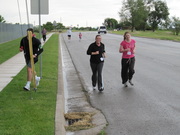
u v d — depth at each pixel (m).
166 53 21.30
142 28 109.19
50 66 13.30
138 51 23.11
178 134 5.55
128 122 6.27
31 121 5.58
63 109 7.11
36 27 65.69
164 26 110.50
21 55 18.09
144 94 8.70
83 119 6.51
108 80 10.95
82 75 12.30
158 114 6.79
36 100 7.15
